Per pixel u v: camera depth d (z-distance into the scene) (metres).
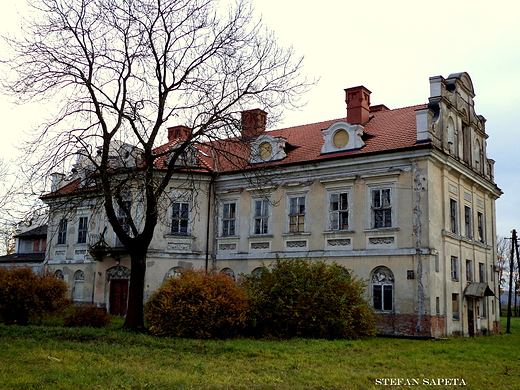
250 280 24.14
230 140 22.05
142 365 13.89
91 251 31.11
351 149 27.38
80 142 19.97
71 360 14.00
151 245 29.45
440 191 26.33
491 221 34.31
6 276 24.59
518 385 12.77
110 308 31.17
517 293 73.94
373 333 22.69
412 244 24.75
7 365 12.86
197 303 20.27
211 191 31.59
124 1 20.84
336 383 12.18
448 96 28.70
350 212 26.81
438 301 24.77
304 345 18.58
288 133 33.62
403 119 28.44
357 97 29.77
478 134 33.16
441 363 15.77
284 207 28.97
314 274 22.70
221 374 12.99
